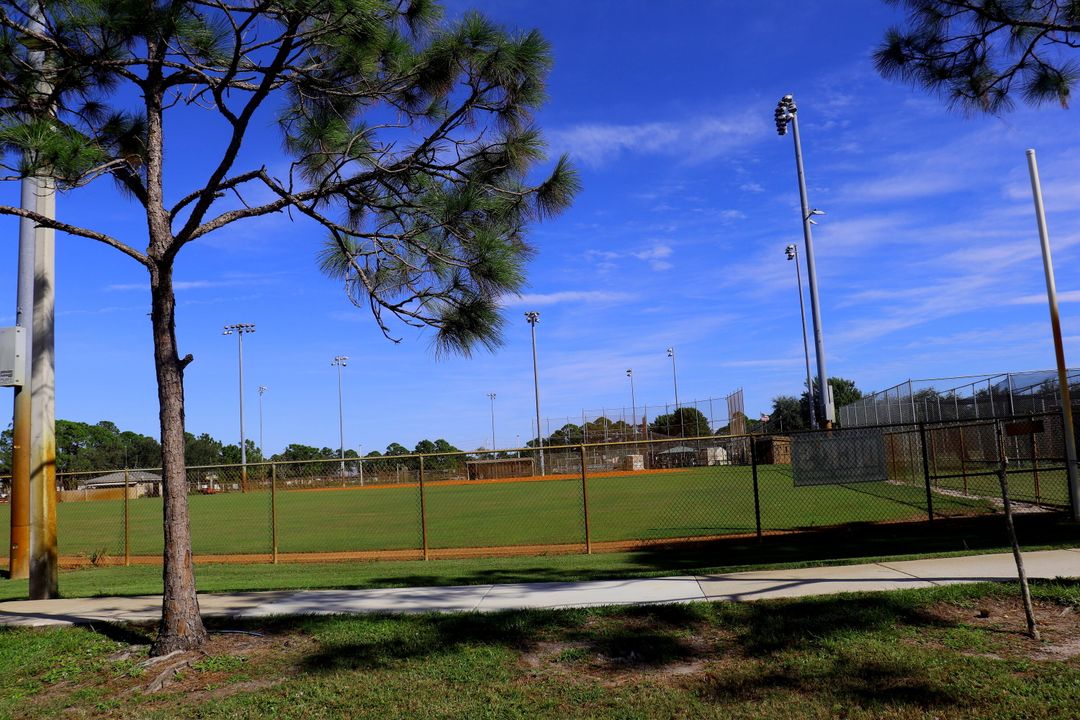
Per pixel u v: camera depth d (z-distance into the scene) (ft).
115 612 31.32
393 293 29.17
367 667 22.98
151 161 26.94
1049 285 49.39
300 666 23.40
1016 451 75.66
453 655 23.47
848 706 18.30
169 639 25.12
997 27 32.24
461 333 27.58
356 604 30.07
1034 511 52.90
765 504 75.00
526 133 26.81
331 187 27.53
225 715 20.17
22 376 43.45
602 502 88.22
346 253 27.61
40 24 24.48
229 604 30.99
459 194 27.09
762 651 22.34
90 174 24.99
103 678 23.65
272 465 52.60
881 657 21.01
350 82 28.07
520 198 27.32
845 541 46.57
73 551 64.64
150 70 26.37
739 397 163.63
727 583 30.07
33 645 27.12
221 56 27.17
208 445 310.24
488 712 19.34
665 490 101.76
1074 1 30.17
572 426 197.16
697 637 24.06
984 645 21.66
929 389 89.40
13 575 45.09
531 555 48.88
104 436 345.72
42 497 37.91
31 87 26.18
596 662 22.49
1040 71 33.78
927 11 32.99
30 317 43.75
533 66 25.49
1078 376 72.84
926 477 49.60
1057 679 18.81
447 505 97.60
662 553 46.37
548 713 19.08
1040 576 27.81
